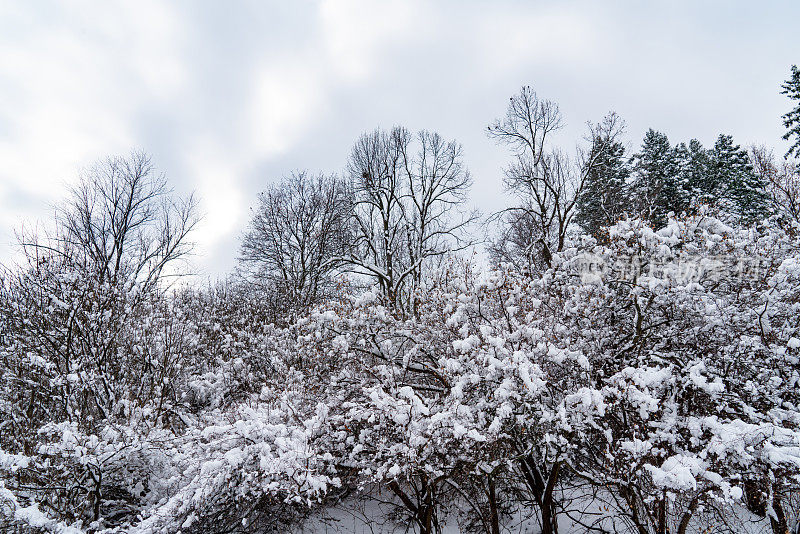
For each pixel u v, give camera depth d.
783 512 5.84
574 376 6.88
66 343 8.73
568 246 8.93
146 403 9.15
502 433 5.91
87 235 15.20
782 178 16.23
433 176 20.92
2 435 7.84
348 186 21.44
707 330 7.18
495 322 7.39
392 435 6.67
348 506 9.07
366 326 8.78
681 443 5.89
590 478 6.11
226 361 13.25
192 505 6.32
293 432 6.90
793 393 6.34
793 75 17.61
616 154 20.69
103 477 7.36
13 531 5.45
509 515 8.78
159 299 11.94
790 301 7.02
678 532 5.57
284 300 17.03
